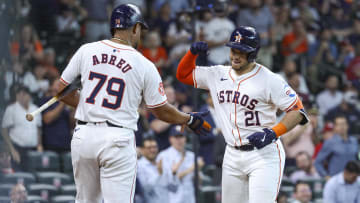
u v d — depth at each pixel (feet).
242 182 54.44
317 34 158.51
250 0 140.05
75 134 48.29
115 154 47.14
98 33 127.85
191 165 93.86
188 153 94.53
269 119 53.16
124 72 47.65
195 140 80.18
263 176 52.21
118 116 47.50
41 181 94.02
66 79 48.80
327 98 144.77
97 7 127.13
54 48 124.47
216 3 79.71
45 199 89.76
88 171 48.57
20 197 63.16
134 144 48.70
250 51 51.13
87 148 47.42
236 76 53.31
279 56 148.15
